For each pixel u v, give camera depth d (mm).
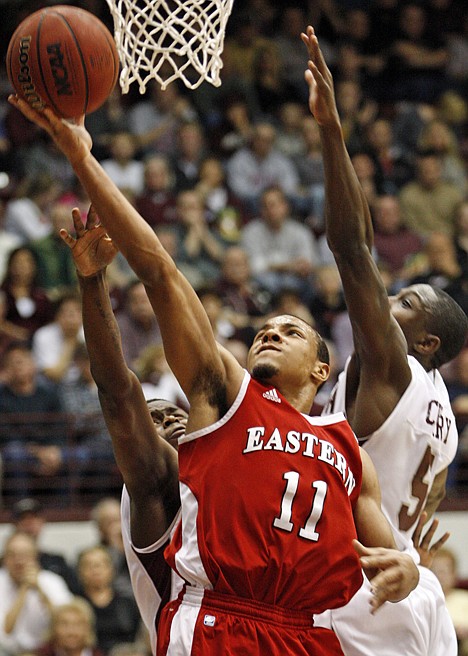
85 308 5648
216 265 17891
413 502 6406
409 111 21812
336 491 5543
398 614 6215
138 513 6008
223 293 16766
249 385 5605
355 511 5750
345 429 5777
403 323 6734
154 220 18031
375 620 6211
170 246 17500
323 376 5930
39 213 18141
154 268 5336
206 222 18344
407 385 6246
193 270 17594
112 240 5328
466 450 15125
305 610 5480
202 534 5387
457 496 15109
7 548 12672
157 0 5969
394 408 6188
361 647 6203
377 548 5410
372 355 6090
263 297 17047
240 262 16969
